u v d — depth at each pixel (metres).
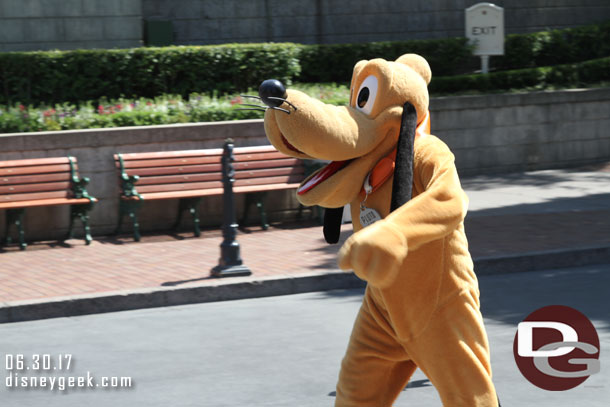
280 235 11.39
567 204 12.84
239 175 11.77
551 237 10.50
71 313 8.04
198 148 11.87
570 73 17.41
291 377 6.07
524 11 19.73
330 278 8.88
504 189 14.22
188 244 10.91
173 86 14.40
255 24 17.66
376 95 4.00
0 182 10.66
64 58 13.72
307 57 16.48
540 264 9.57
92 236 11.48
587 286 8.70
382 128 3.98
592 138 16.58
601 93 16.52
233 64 14.59
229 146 8.95
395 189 3.78
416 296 3.82
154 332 7.39
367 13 18.44
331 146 3.84
